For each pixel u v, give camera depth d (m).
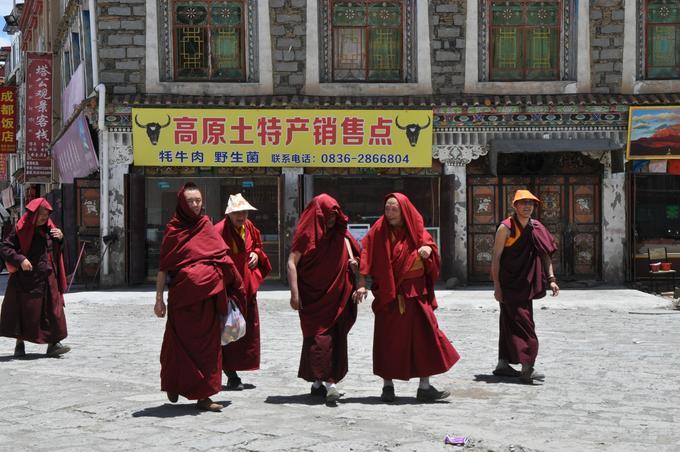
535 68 19.95
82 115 19.56
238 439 6.43
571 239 20.06
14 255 10.70
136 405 7.82
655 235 20.22
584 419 7.25
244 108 19.12
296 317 15.12
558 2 19.92
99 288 19.41
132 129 19.03
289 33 19.69
